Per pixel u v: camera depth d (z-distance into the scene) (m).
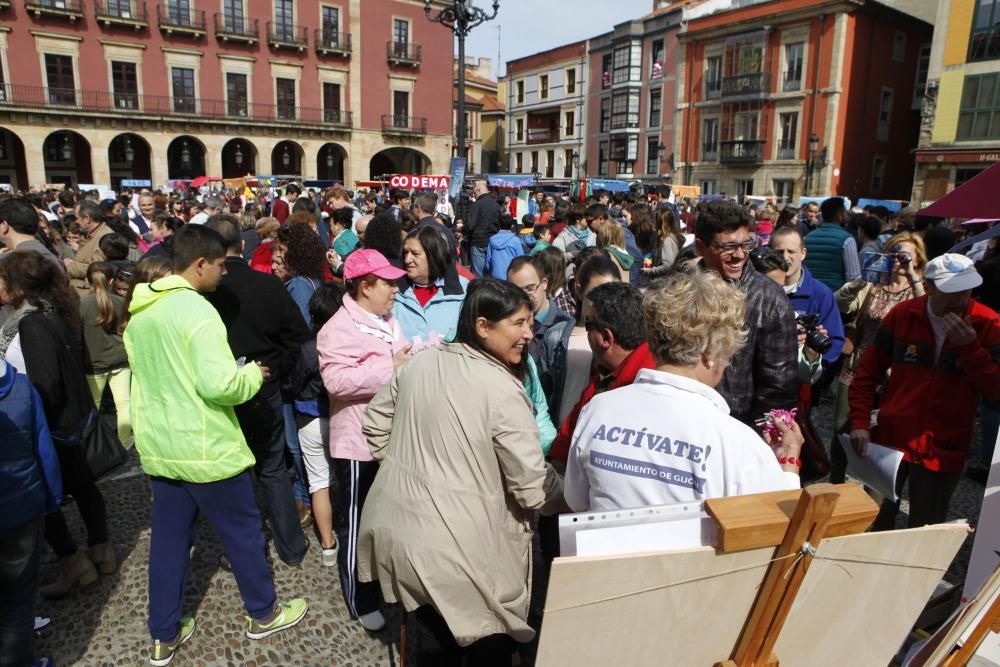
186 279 2.61
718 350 1.61
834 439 3.96
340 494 3.04
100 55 29.91
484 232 8.31
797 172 28.83
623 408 1.67
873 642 1.58
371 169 41.84
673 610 1.36
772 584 1.37
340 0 35.38
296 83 34.88
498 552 2.06
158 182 31.69
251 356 3.12
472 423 2.00
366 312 2.97
